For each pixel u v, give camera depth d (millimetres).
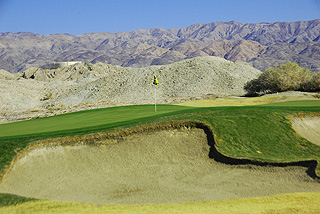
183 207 13367
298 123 21922
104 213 12820
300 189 14914
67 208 13180
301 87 62000
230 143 18562
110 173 16312
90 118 26641
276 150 18422
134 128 19172
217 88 79750
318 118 23047
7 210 12750
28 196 13969
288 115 22469
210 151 18250
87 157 17109
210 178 16141
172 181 15883
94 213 12828
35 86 115500
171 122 19922
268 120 21312
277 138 19609
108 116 27109
